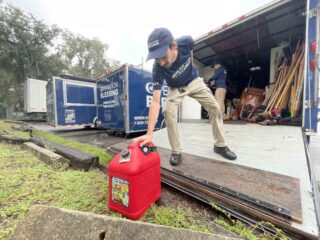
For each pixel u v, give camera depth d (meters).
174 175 1.79
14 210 1.46
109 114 5.89
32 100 11.72
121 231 0.87
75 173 2.30
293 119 3.54
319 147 4.79
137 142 1.46
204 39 4.35
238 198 1.33
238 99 5.95
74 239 0.86
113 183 1.35
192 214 1.45
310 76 2.77
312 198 1.27
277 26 4.16
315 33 2.69
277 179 1.52
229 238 0.86
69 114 7.23
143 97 5.33
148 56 1.57
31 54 16.23
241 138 2.78
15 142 4.02
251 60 6.23
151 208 1.47
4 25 14.68
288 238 1.06
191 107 5.19
